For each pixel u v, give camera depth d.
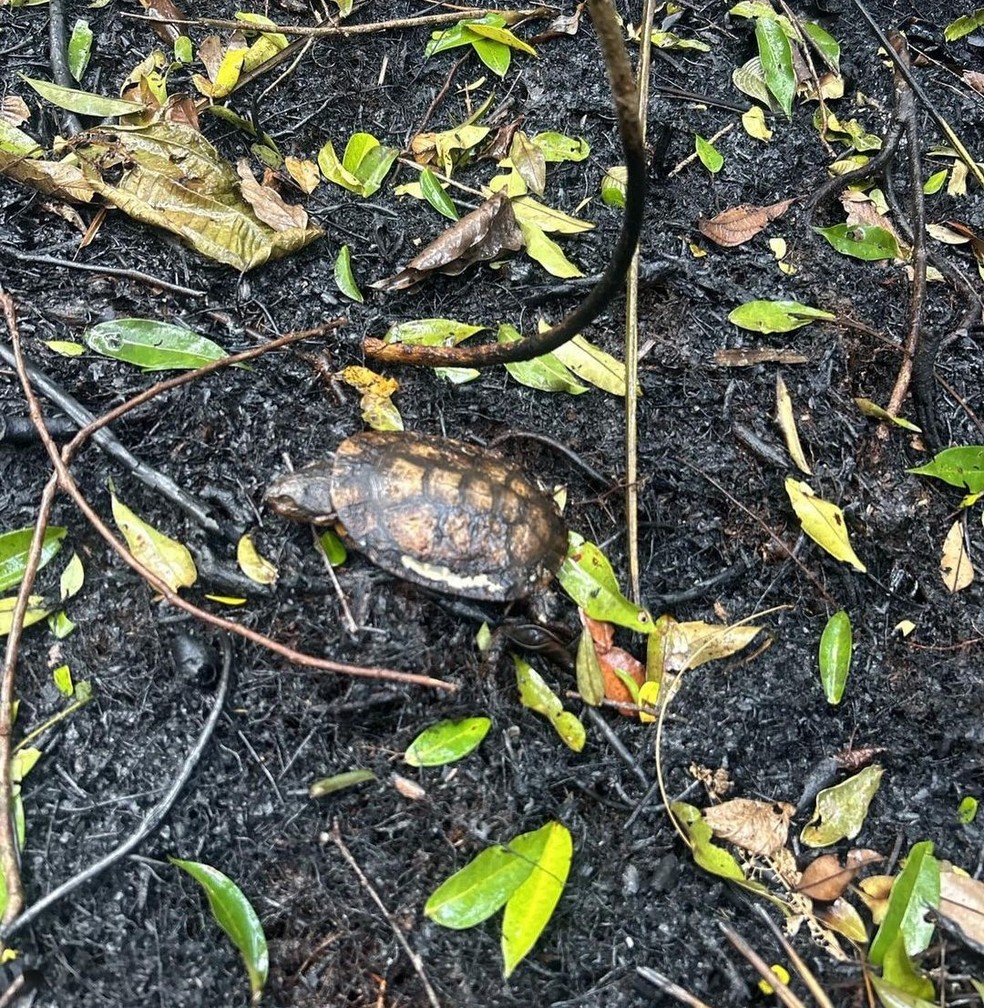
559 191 0.82
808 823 0.63
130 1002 0.56
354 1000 0.56
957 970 0.58
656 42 0.90
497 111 0.85
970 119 0.90
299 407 0.70
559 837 0.59
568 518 0.69
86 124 0.79
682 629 0.65
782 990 0.56
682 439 0.73
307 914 0.58
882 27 0.94
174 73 0.82
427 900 0.57
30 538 0.63
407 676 0.59
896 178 0.86
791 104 0.88
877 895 0.60
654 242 0.80
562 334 0.61
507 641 0.64
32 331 0.70
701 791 0.63
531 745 0.62
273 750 0.61
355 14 0.88
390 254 0.77
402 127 0.84
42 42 0.82
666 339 0.76
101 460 0.67
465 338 0.74
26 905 0.57
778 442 0.73
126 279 0.73
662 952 0.59
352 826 0.60
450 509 0.62
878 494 0.72
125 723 0.61
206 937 0.57
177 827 0.59
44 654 0.62
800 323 0.76
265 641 0.59
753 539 0.70
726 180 0.84
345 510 0.62
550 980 0.57
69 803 0.59
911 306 0.77
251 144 0.80
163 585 0.59
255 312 0.74
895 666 0.68
